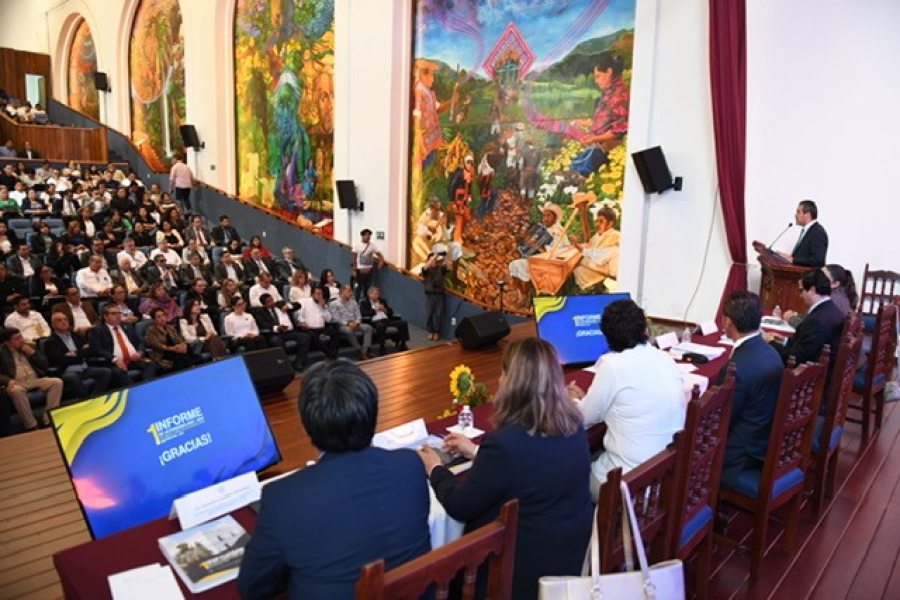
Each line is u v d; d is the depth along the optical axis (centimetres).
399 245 921
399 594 109
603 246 683
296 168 1082
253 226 1162
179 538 165
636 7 611
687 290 600
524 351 174
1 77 1680
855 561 266
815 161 540
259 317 704
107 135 1462
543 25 718
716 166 564
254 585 131
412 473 143
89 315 643
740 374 252
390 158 892
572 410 174
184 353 605
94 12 1531
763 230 566
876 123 530
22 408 490
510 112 762
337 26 939
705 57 568
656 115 603
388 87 878
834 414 290
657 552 195
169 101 1362
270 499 131
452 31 819
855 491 329
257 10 1115
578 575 172
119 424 192
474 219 820
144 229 986
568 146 707
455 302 845
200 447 206
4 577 239
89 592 146
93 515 179
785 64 541
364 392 139
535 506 166
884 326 372
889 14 517
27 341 540
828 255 548
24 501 298
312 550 127
